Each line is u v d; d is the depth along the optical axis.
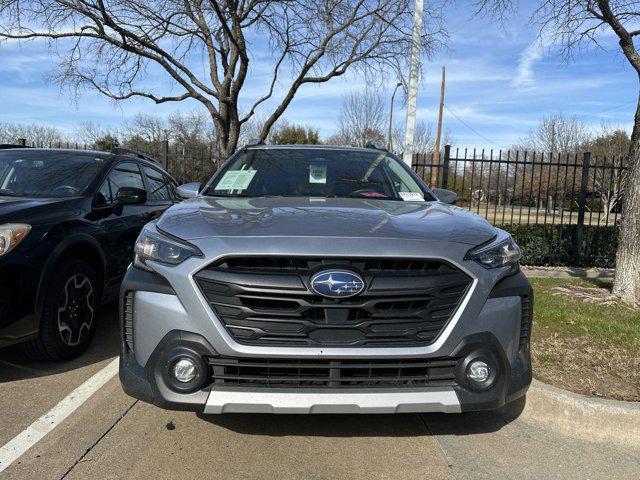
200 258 2.52
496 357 2.59
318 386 2.49
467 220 3.03
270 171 4.00
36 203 3.94
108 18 9.39
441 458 2.82
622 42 6.08
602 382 3.62
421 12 7.06
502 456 2.87
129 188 4.70
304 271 2.47
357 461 2.75
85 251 4.22
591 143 33.88
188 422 3.12
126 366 2.70
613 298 6.10
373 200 3.54
